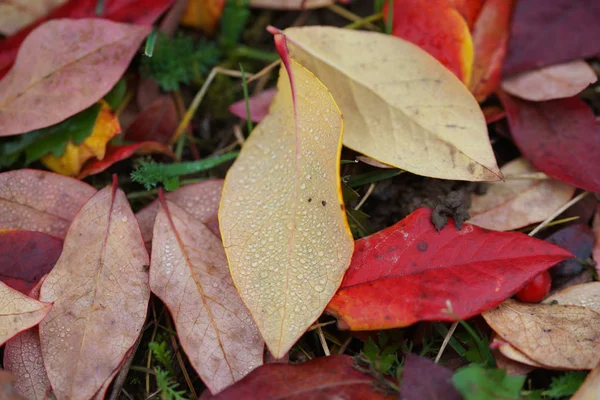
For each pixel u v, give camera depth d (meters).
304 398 0.24
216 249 0.26
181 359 0.27
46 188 0.27
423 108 0.27
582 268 0.27
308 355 0.27
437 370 0.24
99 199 0.26
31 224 0.27
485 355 0.26
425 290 0.25
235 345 0.25
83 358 0.25
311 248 0.25
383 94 0.27
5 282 0.26
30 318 0.25
